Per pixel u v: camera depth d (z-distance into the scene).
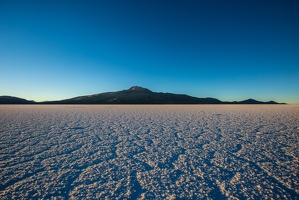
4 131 10.47
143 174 4.82
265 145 7.52
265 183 4.34
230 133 9.98
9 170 5.02
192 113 23.19
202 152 6.66
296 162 5.62
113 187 4.14
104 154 6.44
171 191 3.98
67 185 4.23
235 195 3.83
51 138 8.79
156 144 7.79
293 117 16.92
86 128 11.68
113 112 25.27
